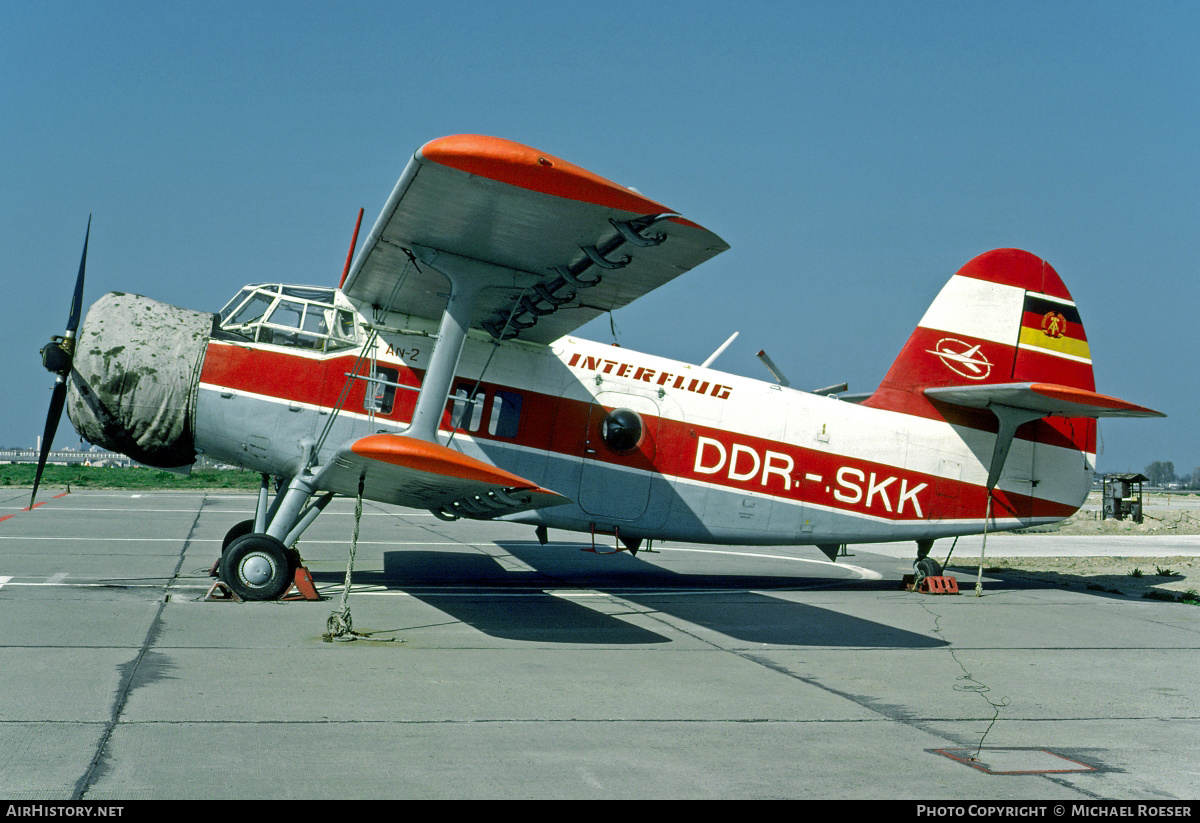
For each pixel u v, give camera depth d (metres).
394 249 8.33
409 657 6.89
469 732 5.02
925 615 10.02
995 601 11.34
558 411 10.65
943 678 6.87
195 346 9.52
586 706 5.67
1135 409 10.80
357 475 8.08
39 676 5.79
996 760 4.86
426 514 23.39
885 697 6.21
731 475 11.27
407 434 8.22
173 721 4.96
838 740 5.15
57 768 4.15
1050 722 5.70
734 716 5.58
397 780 4.19
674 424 11.09
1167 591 12.72
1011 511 12.30
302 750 4.57
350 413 9.80
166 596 9.15
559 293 8.86
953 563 16.61
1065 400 10.87
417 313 10.16
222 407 9.51
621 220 6.82
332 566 12.55
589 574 13.15
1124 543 22.28
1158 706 6.18
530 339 10.54
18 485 30.77
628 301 9.02
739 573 14.13
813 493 11.57
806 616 9.71
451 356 8.26
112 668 6.07
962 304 12.38
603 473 10.80
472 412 10.37
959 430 12.22
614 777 4.36
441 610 9.16
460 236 7.70
